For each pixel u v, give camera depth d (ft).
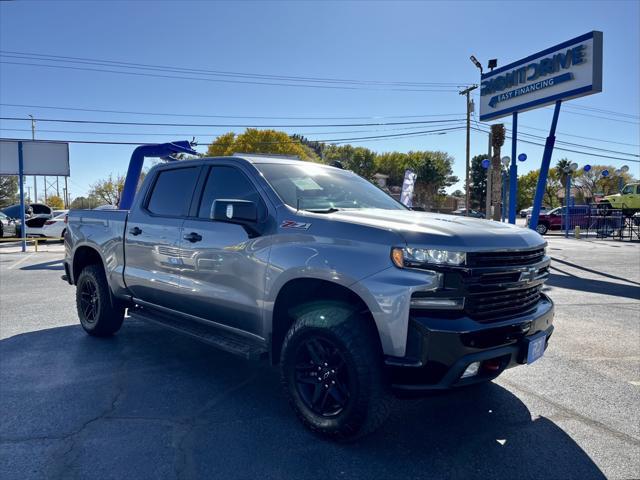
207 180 14.06
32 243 74.33
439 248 9.16
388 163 291.58
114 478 8.98
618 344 17.95
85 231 18.29
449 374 9.08
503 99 53.06
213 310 13.03
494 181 92.73
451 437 10.71
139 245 15.61
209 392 13.16
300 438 10.59
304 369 10.84
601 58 42.63
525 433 10.91
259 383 13.88
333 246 10.18
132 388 13.41
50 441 10.36
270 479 8.98
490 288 9.58
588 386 13.79
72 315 22.43
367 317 10.12
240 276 12.05
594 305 25.17
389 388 9.77
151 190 15.92
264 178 12.48
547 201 247.09
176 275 14.10
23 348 17.11
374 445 10.31
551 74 46.68
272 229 11.49
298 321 10.80
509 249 9.83
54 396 12.81
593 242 72.08
